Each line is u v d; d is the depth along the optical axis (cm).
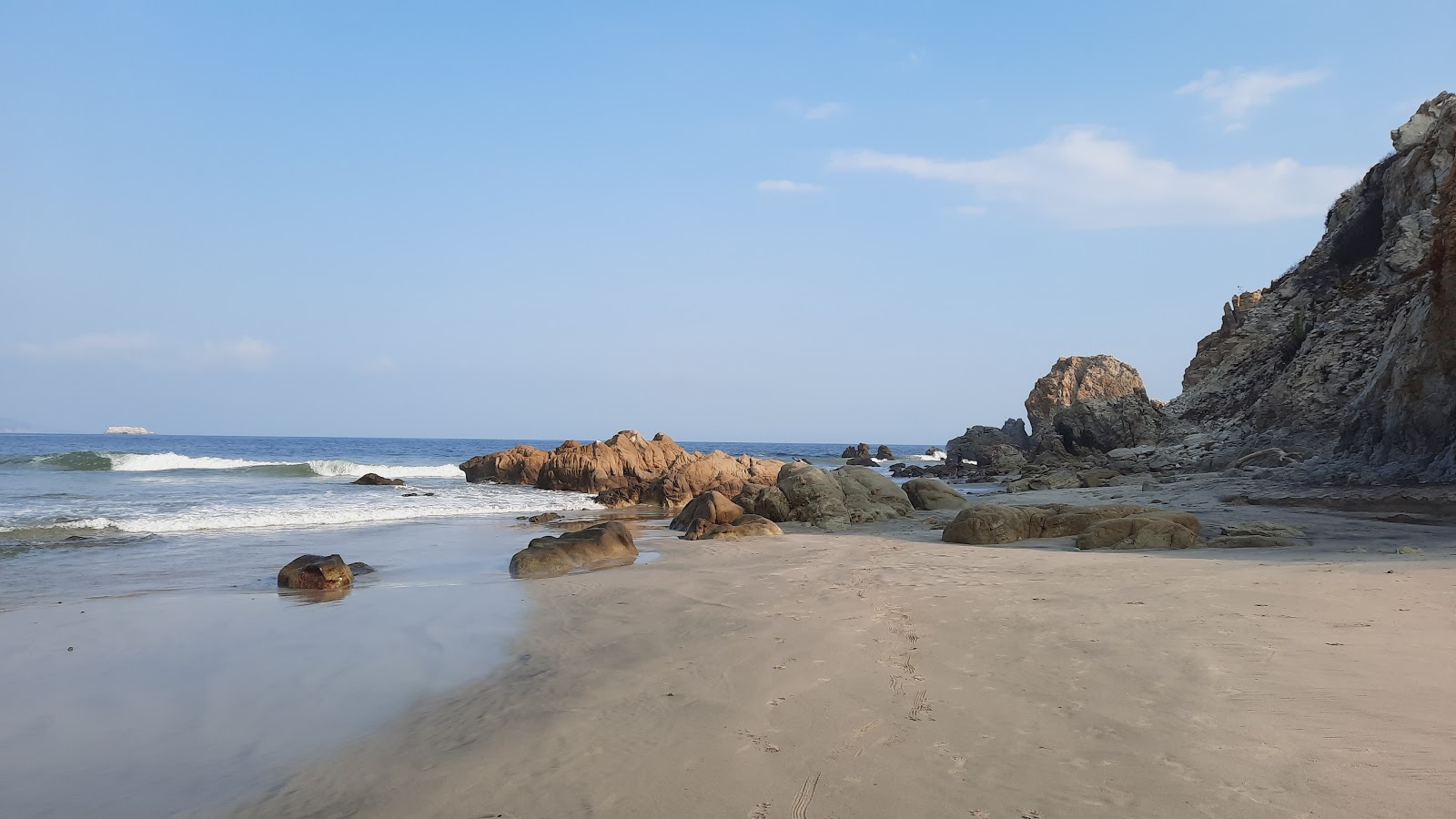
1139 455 4519
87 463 4566
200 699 735
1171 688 620
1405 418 2353
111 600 1198
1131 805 429
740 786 485
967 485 4659
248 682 782
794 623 927
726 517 2261
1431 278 2323
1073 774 473
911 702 621
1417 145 4125
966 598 1034
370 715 683
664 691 695
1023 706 598
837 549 1688
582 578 1361
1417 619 809
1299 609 869
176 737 639
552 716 646
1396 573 1062
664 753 545
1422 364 2316
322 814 491
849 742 545
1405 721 529
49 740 636
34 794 536
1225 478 2917
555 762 545
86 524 1994
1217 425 4681
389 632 982
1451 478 2131
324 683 777
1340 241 4919
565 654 859
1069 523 1822
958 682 665
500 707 683
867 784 475
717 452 3525
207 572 1466
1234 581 1060
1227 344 5531
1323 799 423
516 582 1345
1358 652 693
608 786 498
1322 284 4956
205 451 9412
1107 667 686
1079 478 3728
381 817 480
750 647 823
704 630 929
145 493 3053
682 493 3156
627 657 829
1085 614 898
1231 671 654
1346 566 1146
